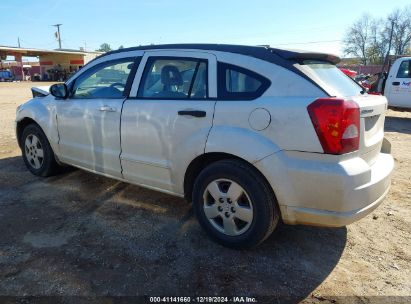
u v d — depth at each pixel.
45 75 48.97
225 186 3.21
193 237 3.46
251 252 3.22
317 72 3.04
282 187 2.82
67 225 3.66
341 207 2.69
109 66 4.11
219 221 3.33
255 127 2.91
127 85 3.86
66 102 4.46
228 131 3.03
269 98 2.90
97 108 4.06
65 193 4.48
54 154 4.81
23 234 3.47
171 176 3.53
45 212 3.95
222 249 3.26
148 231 3.56
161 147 3.53
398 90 11.27
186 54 3.47
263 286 2.78
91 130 4.16
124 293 2.66
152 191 4.57
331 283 2.84
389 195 4.65
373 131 3.12
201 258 3.12
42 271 2.89
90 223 3.71
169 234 3.51
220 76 3.20
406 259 3.19
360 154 2.88
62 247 3.25
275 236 3.52
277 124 2.81
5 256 3.08
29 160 5.12
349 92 3.12
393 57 13.16
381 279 2.90
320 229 3.69
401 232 3.67
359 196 2.71
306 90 2.80
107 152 4.04
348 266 3.07
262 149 2.85
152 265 3.00
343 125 2.63
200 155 3.22
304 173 2.73
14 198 4.31
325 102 2.66
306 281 2.85
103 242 3.35
